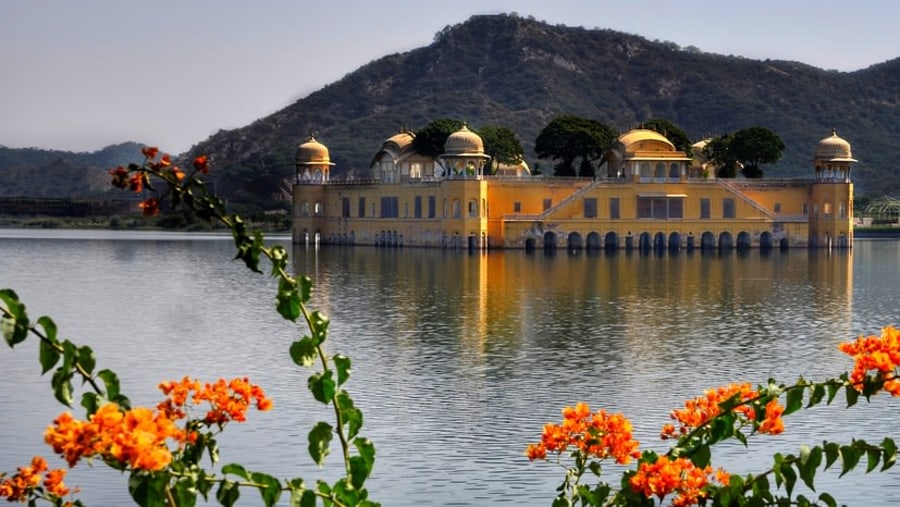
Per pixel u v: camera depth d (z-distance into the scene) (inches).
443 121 5900.6
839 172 5698.8
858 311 2866.6
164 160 557.3
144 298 3176.7
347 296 3144.7
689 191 5541.3
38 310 2842.0
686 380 1841.8
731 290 3393.2
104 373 568.1
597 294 3230.8
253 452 1346.0
